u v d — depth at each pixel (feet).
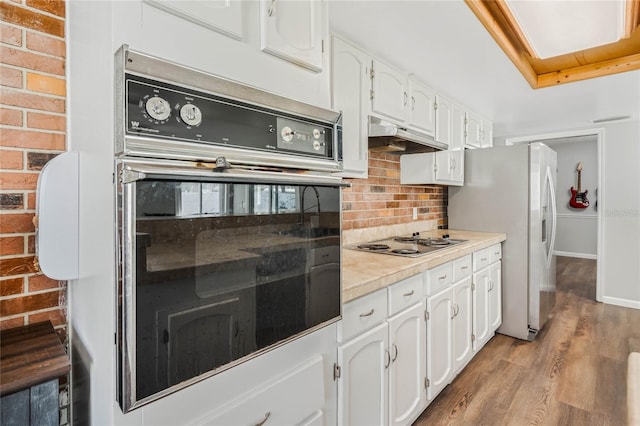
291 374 3.28
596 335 9.48
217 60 2.61
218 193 2.44
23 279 3.33
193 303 2.31
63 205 3.16
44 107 3.41
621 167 12.01
